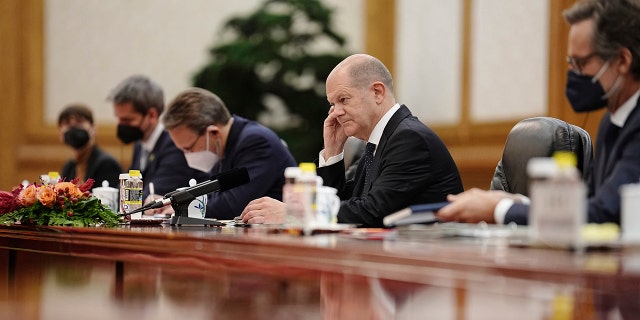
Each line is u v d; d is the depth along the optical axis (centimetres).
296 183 543
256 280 456
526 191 672
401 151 726
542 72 1414
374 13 1744
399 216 524
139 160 1166
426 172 724
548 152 665
